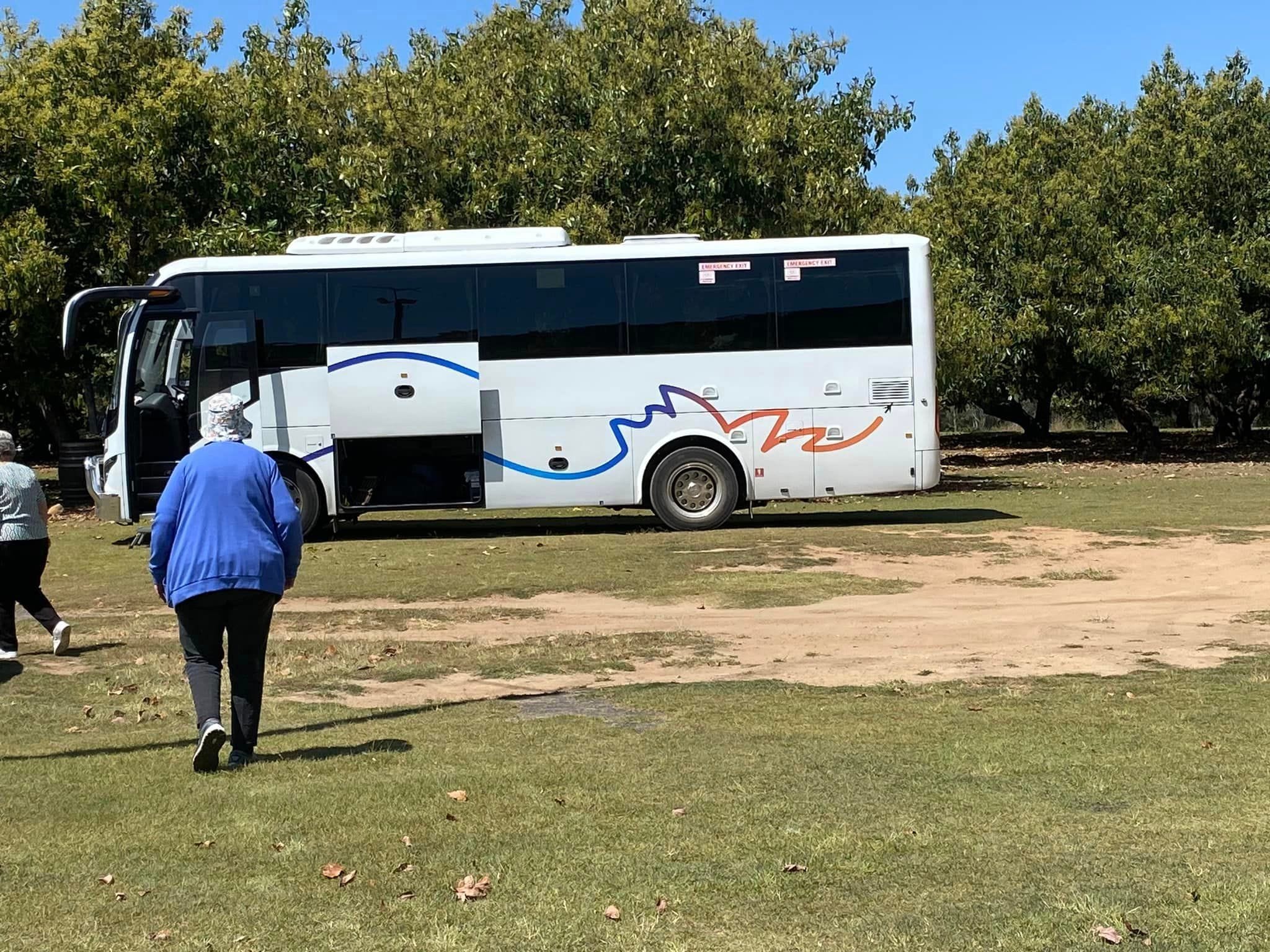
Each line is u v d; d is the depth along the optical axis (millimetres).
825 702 8094
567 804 5762
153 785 6223
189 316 18219
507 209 25766
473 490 18547
